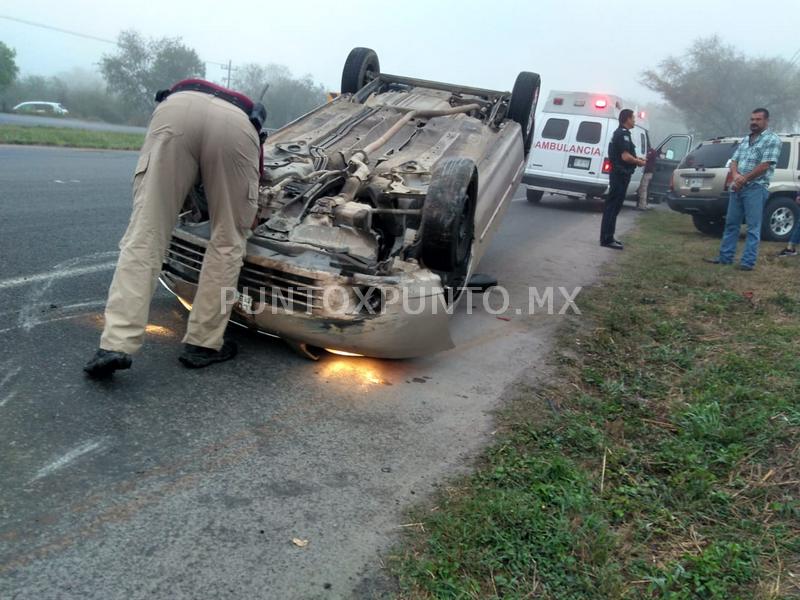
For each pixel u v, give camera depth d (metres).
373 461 3.18
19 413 3.21
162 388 3.66
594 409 3.94
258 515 2.69
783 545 2.68
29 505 2.58
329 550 2.52
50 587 2.21
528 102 6.75
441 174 4.22
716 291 6.87
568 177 14.45
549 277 7.38
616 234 11.23
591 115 14.30
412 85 7.25
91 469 2.86
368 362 4.38
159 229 3.64
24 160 12.41
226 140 3.62
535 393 4.15
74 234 6.63
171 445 3.12
